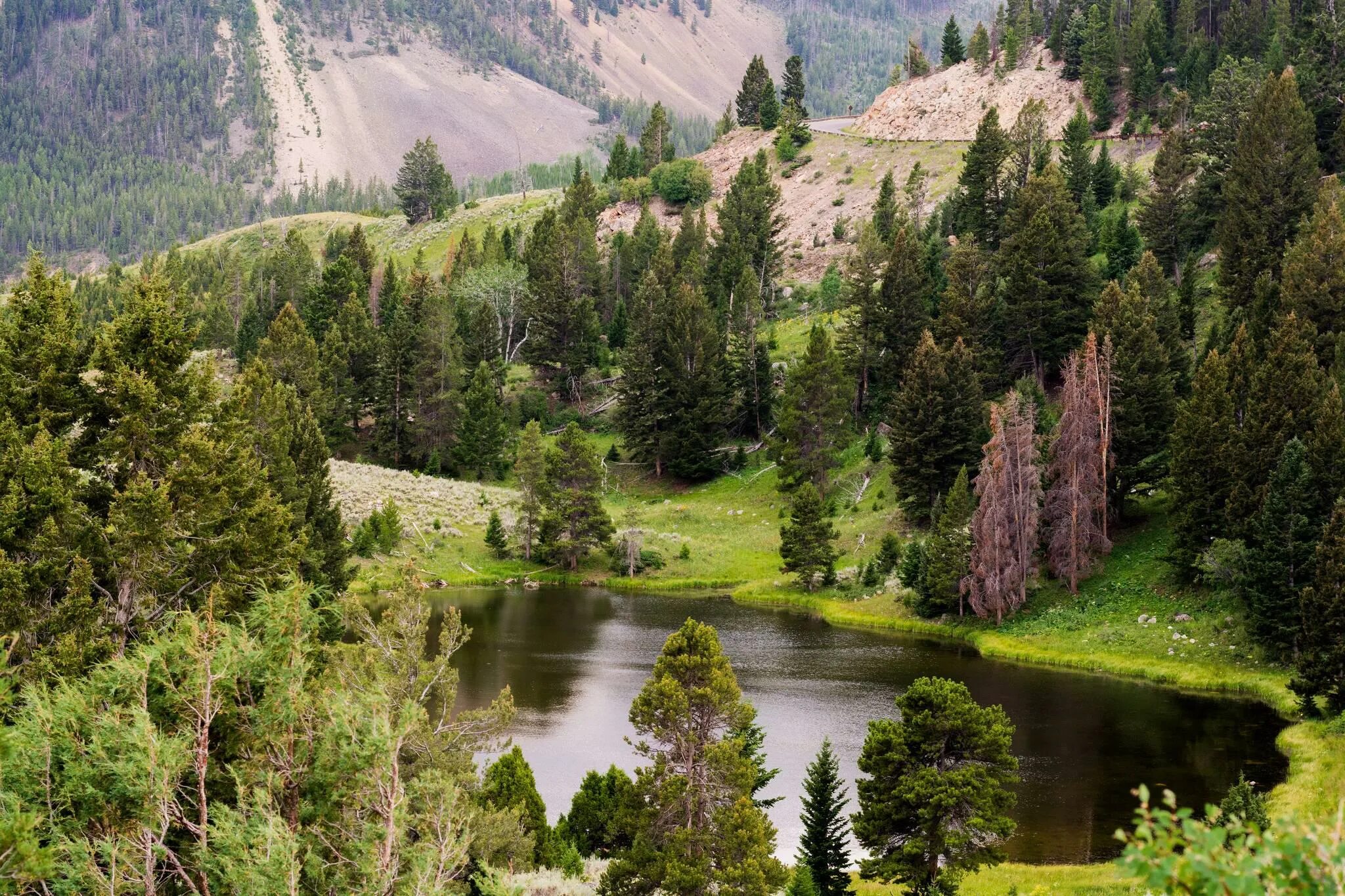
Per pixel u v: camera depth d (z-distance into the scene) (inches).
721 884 1064.2
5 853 632.4
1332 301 2952.8
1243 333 2817.4
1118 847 1424.7
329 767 925.2
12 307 1627.7
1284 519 2233.0
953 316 3860.7
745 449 4704.7
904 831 1235.2
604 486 4522.6
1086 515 2800.2
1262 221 3555.6
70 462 1558.8
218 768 971.3
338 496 3924.7
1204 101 4766.2
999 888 1251.8
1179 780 1688.0
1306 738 1835.6
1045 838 1465.3
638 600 3346.5
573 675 2383.1
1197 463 2561.5
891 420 3627.0
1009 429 2849.4
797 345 5147.6
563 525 3710.6
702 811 1147.9
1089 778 1708.9
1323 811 1461.6
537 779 1702.8
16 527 1395.2
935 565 2881.4
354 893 845.8
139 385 1547.7
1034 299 3806.6
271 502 1777.8
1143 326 3065.9
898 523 3617.1
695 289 5132.9
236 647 1005.2
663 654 1228.5
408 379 4655.5
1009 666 2480.3
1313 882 333.1
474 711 1373.0
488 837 1124.5
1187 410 2618.1
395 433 4714.6
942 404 3435.0
